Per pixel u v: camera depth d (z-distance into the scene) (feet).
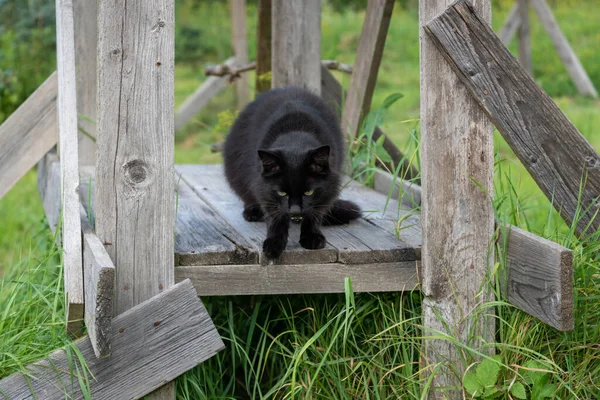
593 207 11.39
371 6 16.99
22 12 34.50
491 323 11.46
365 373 12.23
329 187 13.09
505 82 10.86
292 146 13.12
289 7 17.85
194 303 10.82
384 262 11.84
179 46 43.78
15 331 11.76
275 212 12.67
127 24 10.11
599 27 49.83
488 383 10.93
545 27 36.73
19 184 29.63
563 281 10.33
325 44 41.06
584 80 37.29
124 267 10.61
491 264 11.43
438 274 11.35
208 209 14.97
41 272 15.03
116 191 10.42
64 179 11.37
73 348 10.39
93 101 17.62
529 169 11.21
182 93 37.70
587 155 11.18
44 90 17.10
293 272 11.68
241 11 31.09
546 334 11.82
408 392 11.62
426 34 10.80
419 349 11.62
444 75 10.91
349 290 10.89
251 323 13.05
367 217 14.30
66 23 12.30
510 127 10.99
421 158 11.30
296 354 11.59
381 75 40.93
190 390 12.38
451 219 11.25
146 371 10.72
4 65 32.09
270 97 15.60
